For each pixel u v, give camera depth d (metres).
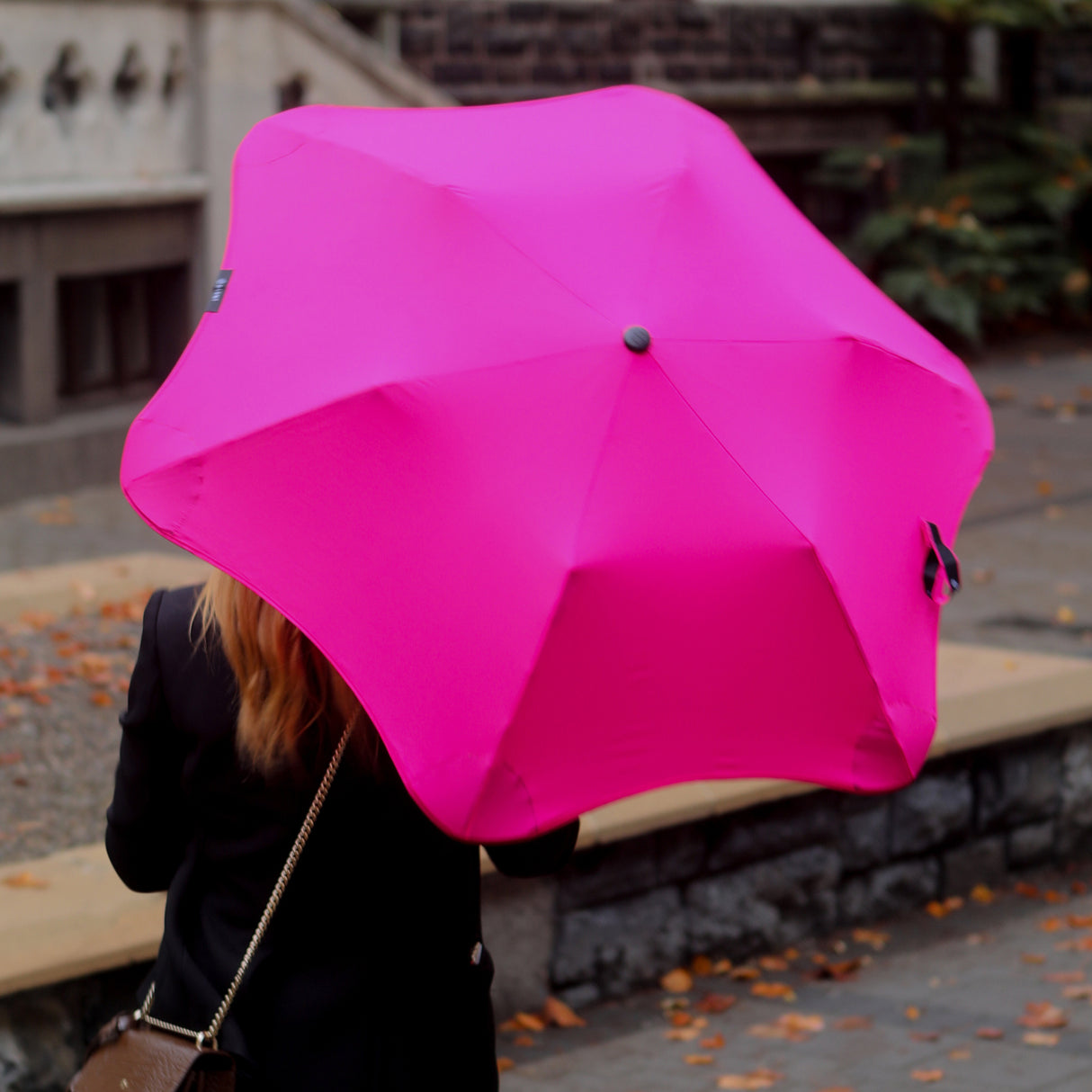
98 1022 4.88
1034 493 14.66
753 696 2.57
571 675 2.42
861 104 23.42
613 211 2.73
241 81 14.57
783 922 6.88
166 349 15.06
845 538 2.57
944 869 7.45
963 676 7.98
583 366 2.50
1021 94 25.53
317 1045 2.79
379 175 2.84
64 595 9.02
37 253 13.21
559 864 3.08
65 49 13.16
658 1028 6.08
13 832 6.04
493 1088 3.00
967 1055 5.70
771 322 2.66
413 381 2.50
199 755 2.81
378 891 2.83
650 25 20.84
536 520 2.42
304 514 2.54
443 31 18.94
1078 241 25.12
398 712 2.45
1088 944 6.88
